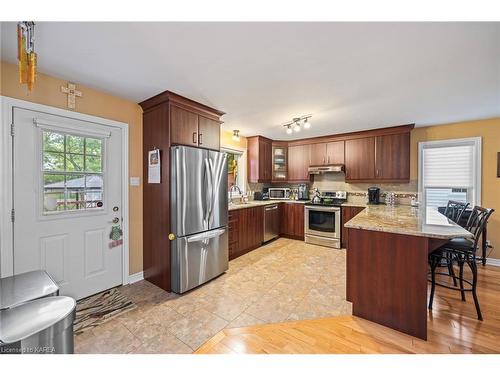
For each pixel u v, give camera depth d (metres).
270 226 4.48
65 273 2.17
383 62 1.79
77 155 2.26
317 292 2.45
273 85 2.21
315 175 5.03
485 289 2.41
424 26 1.36
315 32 1.42
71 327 1.03
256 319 1.95
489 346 1.54
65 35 1.44
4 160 1.80
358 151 4.21
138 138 2.76
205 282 2.67
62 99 2.12
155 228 2.63
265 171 4.84
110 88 2.32
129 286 2.60
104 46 1.58
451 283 2.56
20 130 1.88
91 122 2.33
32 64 1.24
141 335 1.74
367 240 1.87
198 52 1.66
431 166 3.74
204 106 2.78
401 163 3.80
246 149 4.75
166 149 2.48
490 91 2.33
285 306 2.16
